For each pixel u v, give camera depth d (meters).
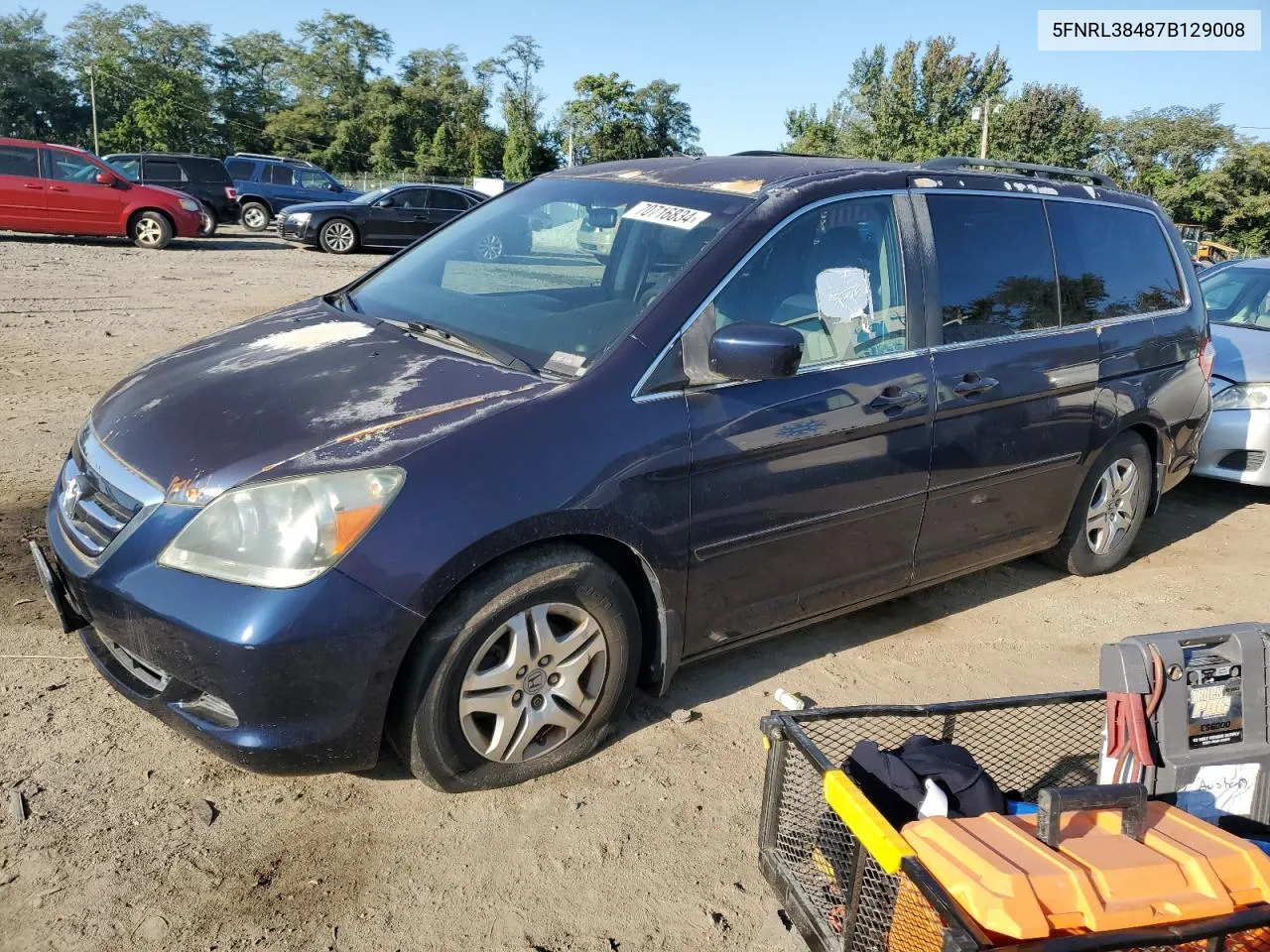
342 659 2.49
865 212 3.63
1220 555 5.48
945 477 3.78
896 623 4.32
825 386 3.33
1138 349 4.57
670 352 3.04
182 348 3.63
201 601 2.48
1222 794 2.47
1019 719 2.75
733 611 3.29
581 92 73.06
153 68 83.94
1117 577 5.03
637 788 3.00
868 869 2.03
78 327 9.50
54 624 3.70
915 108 51.06
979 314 3.90
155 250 17.67
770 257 3.32
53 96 83.44
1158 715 2.43
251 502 2.51
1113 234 4.62
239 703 2.49
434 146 80.56
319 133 85.50
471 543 2.58
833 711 2.46
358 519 2.49
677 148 82.81
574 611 2.87
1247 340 6.48
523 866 2.64
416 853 2.65
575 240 3.64
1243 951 1.93
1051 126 48.44
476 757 2.82
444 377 2.97
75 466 3.06
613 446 2.85
